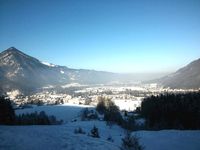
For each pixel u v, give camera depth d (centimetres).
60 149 2597
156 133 5625
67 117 15212
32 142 2733
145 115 10738
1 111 6894
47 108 19750
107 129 7788
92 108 18112
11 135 2983
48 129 4369
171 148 4053
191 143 4375
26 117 9006
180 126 7700
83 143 3077
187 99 8925
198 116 7988
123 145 2456
